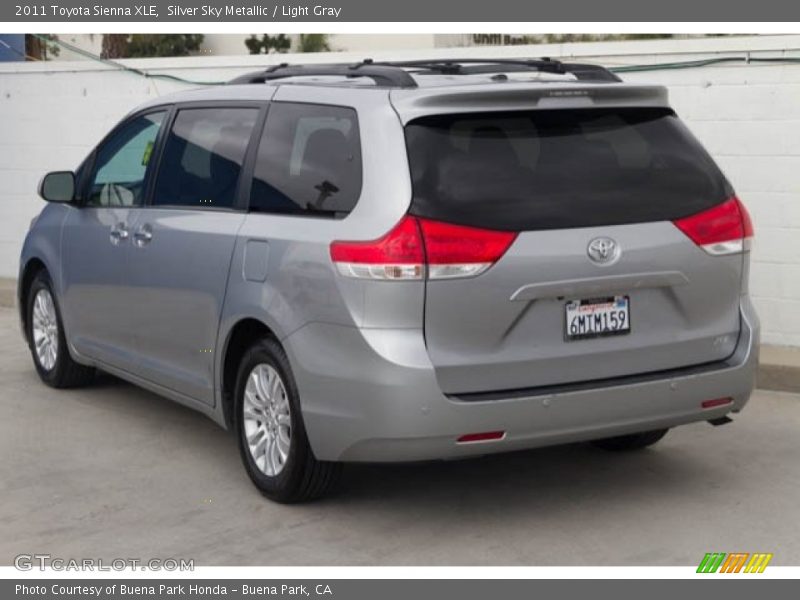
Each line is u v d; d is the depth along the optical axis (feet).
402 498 20.29
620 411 18.24
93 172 25.59
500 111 18.04
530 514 19.49
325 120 19.22
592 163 18.31
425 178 17.44
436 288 17.21
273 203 19.77
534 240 17.61
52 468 22.31
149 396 27.17
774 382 26.86
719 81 28.99
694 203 18.89
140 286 23.04
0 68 40.98
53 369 27.45
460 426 17.28
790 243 28.63
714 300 19.16
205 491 20.90
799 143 28.25
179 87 37.70
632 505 19.83
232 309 20.04
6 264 42.01
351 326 17.53
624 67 29.99
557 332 17.92
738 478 21.15
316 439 18.30
